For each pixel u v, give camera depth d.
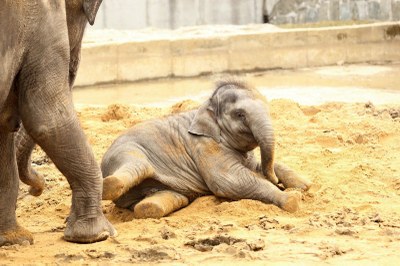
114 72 26.88
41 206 11.17
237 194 10.53
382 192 11.21
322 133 14.72
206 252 8.76
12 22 7.99
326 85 25.34
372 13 37.81
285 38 29.89
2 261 8.48
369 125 15.38
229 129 10.76
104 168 10.91
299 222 9.83
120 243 9.16
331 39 30.62
